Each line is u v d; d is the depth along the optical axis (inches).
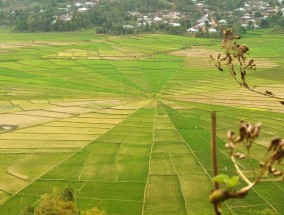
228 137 308.5
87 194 2359.7
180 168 2714.1
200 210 2166.6
